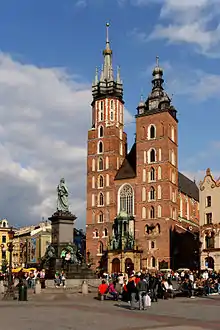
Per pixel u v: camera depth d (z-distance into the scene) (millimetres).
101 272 122438
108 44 150500
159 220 126938
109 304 43969
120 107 145625
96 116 143750
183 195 144500
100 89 145000
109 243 125375
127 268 121875
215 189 102188
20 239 182375
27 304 43781
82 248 139750
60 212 77938
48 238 170750
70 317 32969
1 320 31047
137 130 136375
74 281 69188
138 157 134500
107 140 140000
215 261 98375
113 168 137750
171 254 124125
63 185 79688
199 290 56469
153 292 48000
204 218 102625
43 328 27234
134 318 32531
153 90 139375
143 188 131500
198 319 32312
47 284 66625
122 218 127375
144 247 126938
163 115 133375
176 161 136125
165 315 34719
